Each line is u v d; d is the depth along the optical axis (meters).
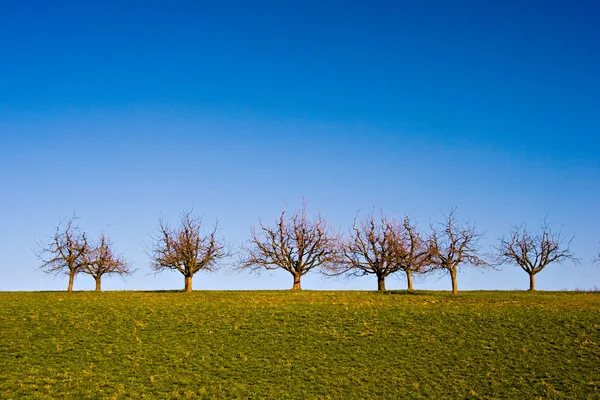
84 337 42.47
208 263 73.69
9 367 35.88
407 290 72.94
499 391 33.75
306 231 79.31
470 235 68.06
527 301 58.78
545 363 37.75
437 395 33.44
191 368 37.22
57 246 78.56
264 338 43.50
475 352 40.12
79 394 32.41
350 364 38.31
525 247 80.75
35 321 45.84
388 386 34.72
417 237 77.88
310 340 43.09
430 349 40.97
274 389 34.16
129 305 53.22
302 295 64.50
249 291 71.62
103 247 82.56
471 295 65.38
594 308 52.94
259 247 78.56
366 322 47.31
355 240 78.31
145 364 37.69
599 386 34.09
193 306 53.19
